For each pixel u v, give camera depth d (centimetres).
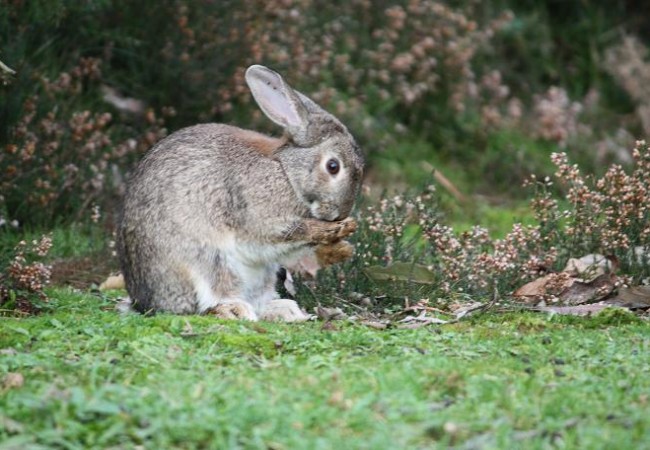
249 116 1777
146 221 1128
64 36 1731
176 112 1755
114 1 1761
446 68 2075
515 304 1164
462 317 1095
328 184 1155
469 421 732
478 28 2202
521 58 2281
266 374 848
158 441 696
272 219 1149
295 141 1158
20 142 1548
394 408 745
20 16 1623
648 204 1304
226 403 751
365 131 1927
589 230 1316
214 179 1134
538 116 2141
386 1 2052
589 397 794
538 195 1380
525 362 905
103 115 1628
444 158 2030
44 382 818
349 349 942
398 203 1353
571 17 2395
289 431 702
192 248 1122
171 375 830
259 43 1811
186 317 1041
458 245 1288
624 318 1079
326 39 1931
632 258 1288
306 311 1213
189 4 1788
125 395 759
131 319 1025
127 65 1808
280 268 1237
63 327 988
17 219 1534
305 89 1861
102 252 1465
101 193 1614
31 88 1605
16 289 1192
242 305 1121
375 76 1998
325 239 1157
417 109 2061
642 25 2423
